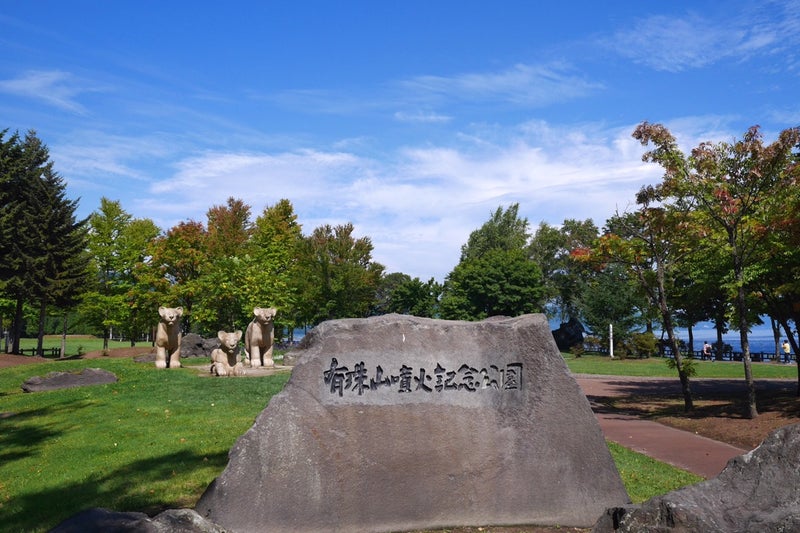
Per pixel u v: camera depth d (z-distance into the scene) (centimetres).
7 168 3800
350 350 699
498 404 723
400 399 701
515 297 5044
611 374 2961
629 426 1466
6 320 5141
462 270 5369
